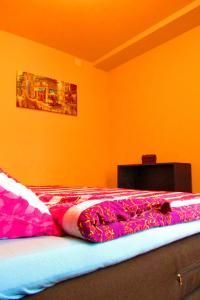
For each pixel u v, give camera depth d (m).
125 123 3.47
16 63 2.91
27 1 2.35
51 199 1.14
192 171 2.70
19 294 0.55
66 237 0.71
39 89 3.05
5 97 2.81
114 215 0.76
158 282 0.82
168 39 2.95
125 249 0.75
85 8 2.45
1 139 2.75
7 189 0.69
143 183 3.06
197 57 2.71
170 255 0.88
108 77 3.76
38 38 2.98
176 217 0.95
